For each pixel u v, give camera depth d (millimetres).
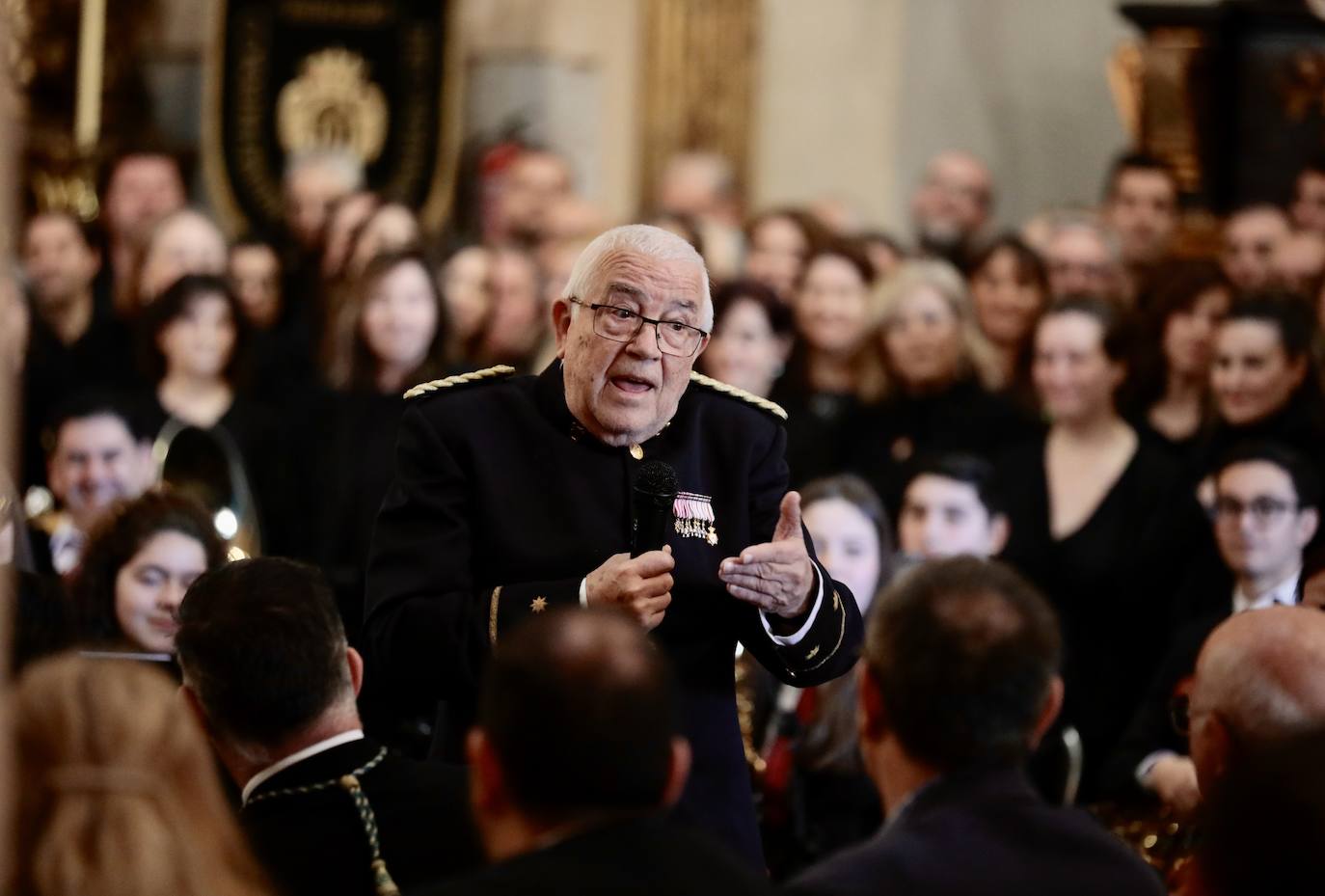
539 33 36188
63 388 22000
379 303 18984
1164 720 14586
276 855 8727
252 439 19156
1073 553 17219
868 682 8180
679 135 35812
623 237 10086
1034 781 14812
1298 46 28375
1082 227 24312
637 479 9852
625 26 36438
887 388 21562
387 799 8883
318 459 18734
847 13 36375
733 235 25156
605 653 7113
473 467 10242
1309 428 18156
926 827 7770
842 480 15445
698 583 10062
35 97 33188
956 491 16703
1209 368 19672
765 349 20578
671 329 10008
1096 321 18062
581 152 36312
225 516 16641
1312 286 23500
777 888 7723
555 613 7352
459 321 22781
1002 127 35844
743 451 10445
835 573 15156
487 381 10547
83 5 33688
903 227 36281
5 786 6266
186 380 19953
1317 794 7445
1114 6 35219
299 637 8836
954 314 21422
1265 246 24641
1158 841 13586
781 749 13930
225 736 8891
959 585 8047
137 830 6332
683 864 7000
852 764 13758
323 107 34938
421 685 9930
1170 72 28750
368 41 35094
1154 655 16844
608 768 7012
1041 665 7934
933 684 7871
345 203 24844
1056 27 35562
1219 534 15156
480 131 36312
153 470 18297
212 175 34781
